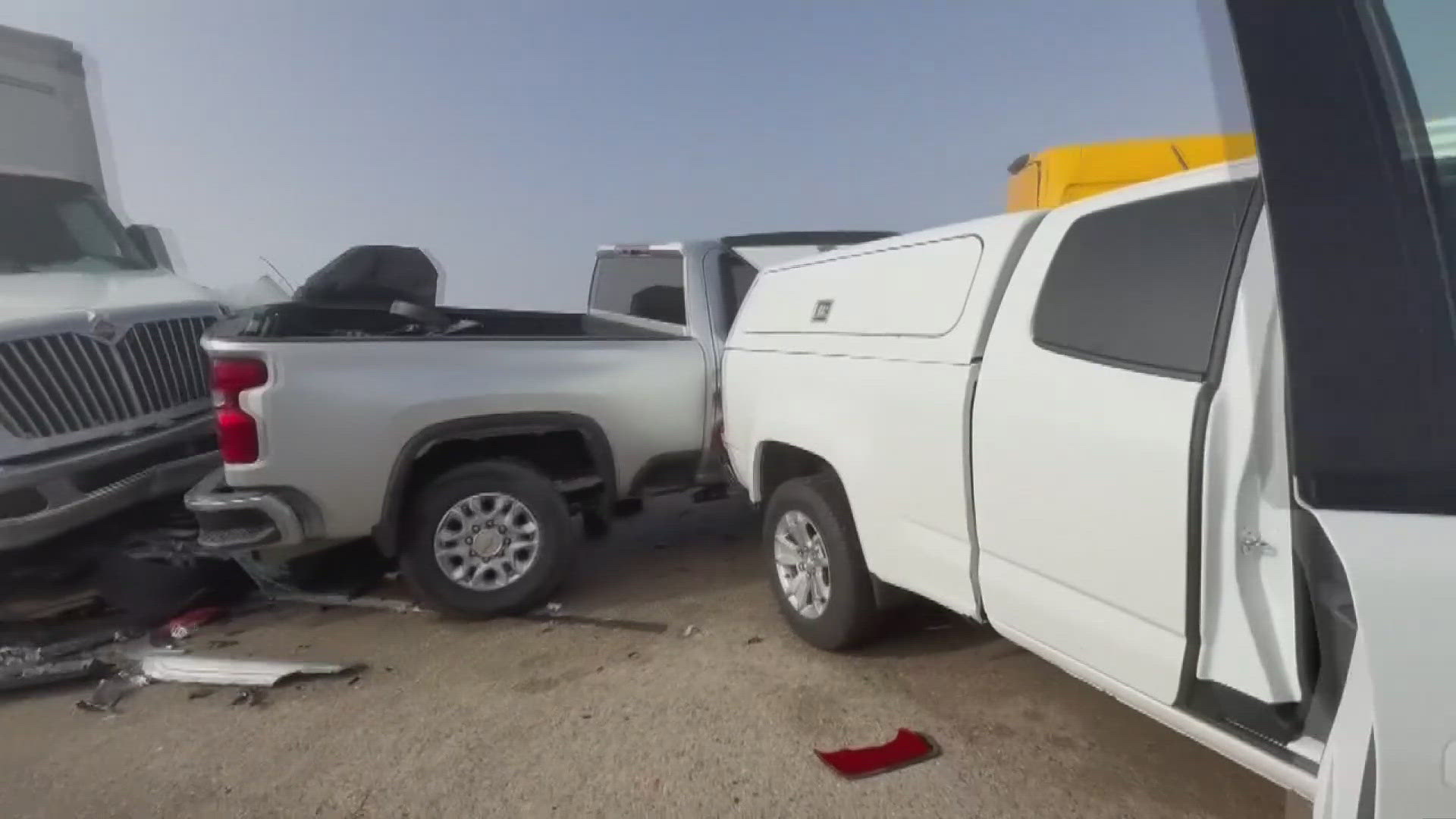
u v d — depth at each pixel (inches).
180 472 238.8
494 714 160.4
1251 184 98.7
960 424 132.1
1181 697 100.4
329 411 187.0
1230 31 69.6
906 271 154.0
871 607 166.2
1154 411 102.3
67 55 300.5
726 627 193.6
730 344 205.0
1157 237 110.1
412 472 204.2
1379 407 64.8
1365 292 65.4
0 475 205.3
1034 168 276.8
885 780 133.0
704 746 145.7
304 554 203.8
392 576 234.1
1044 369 119.4
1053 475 116.3
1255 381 93.8
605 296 286.5
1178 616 99.5
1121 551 106.5
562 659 182.1
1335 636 81.4
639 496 228.2
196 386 265.4
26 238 276.4
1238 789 126.9
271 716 164.2
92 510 218.2
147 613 216.2
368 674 179.5
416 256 291.7
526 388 205.6
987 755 138.4
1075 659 116.2
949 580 138.3
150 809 137.3
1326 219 66.6
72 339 224.7
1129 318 110.7
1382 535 63.6
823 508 169.6
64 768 150.3
